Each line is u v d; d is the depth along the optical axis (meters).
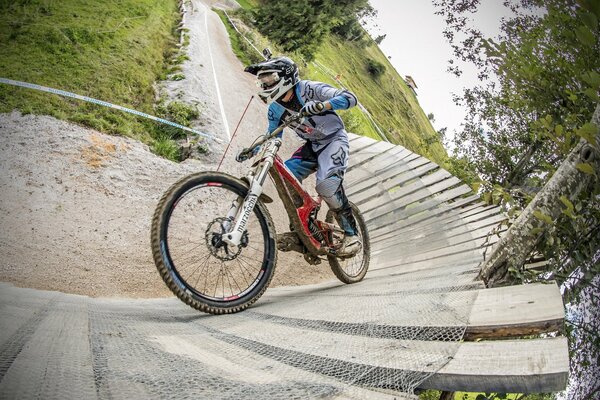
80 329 2.07
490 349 1.77
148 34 12.77
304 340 2.04
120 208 6.49
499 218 5.43
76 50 10.25
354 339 2.04
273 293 4.13
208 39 15.59
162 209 2.73
